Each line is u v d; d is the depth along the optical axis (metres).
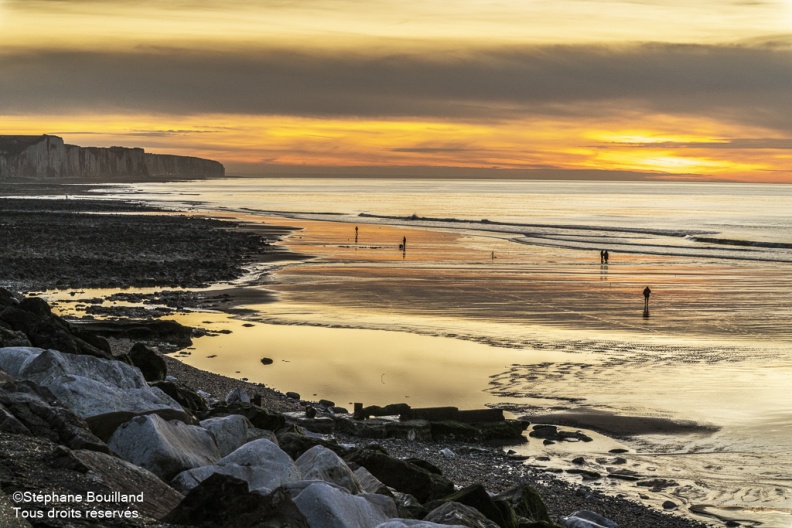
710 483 21.23
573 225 134.12
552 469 22.22
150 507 10.81
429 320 43.81
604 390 30.20
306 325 42.22
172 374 29.17
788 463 22.73
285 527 10.51
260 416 19.41
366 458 16.25
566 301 50.69
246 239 92.94
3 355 16.84
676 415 27.17
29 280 55.78
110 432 13.67
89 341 24.98
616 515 18.86
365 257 76.75
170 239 89.94
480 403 28.53
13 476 10.37
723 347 37.47
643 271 68.06
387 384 30.78
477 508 14.12
